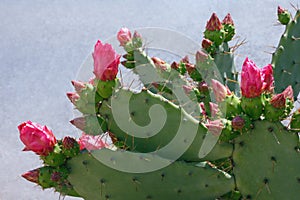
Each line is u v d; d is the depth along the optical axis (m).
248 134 1.50
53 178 1.49
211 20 1.76
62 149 1.49
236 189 1.60
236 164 1.52
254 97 1.48
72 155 1.49
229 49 1.81
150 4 3.09
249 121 1.49
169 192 1.53
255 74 1.46
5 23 3.14
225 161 1.60
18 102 2.85
